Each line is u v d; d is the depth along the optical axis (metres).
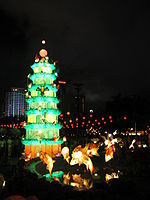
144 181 13.83
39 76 34.69
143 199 9.19
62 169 22.05
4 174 16.66
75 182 16.36
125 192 9.45
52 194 9.12
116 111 61.22
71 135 48.44
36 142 31.72
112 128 59.50
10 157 31.75
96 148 22.25
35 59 35.72
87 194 9.22
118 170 19.44
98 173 19.22
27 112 34.09
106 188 9.59
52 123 33.00
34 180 10.52
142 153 24.67
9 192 9.54
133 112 59.94
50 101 34.34
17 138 39.97
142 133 54.34
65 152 23.88
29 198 8.08
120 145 31.62
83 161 19.34
